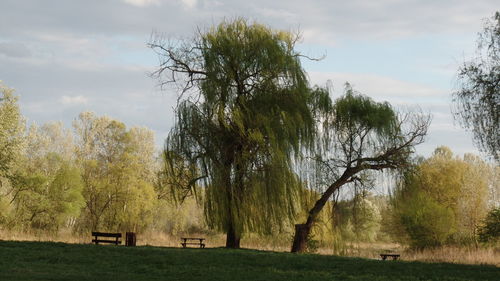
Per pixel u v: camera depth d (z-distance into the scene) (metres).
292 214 31.52
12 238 45.81
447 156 60.47
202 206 32.12
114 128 71.62
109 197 66.62
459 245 46.72
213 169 30.41
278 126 30.69
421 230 45.69
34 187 56.69
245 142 30.61
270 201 30.58
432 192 55.22
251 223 31.09
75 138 72.44
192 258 21.11
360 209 36.09
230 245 31.53
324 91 35.56
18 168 54.69
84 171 68.56
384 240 64.25
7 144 45.03
